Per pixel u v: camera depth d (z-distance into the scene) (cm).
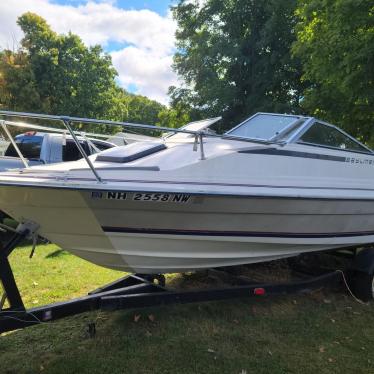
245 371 319
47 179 314
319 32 980
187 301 371
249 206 371
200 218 360
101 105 3100
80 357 329
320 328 404
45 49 2886
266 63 1958
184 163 363
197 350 347
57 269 535
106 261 373
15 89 2600
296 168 430
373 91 872
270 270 542
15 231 331
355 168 498
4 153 789
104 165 347
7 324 301
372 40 844
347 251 538
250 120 501
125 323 391
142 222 343
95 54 3102
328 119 1093
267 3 1966
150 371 314
